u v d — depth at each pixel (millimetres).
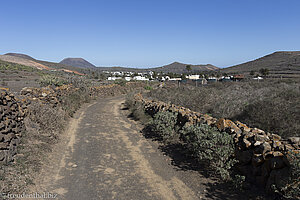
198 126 6523
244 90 14758
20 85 21703
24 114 7691
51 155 6477
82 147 7535
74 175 5293
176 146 7391
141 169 5691
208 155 5117
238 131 5312
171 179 5066
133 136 9180
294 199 3445
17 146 6023
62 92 15336
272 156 4023
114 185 4793
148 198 4250
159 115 8977
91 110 16234
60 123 9680
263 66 121688
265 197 3879
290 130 6609
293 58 123438
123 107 18422
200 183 4781
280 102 7750
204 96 13234
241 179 4289
